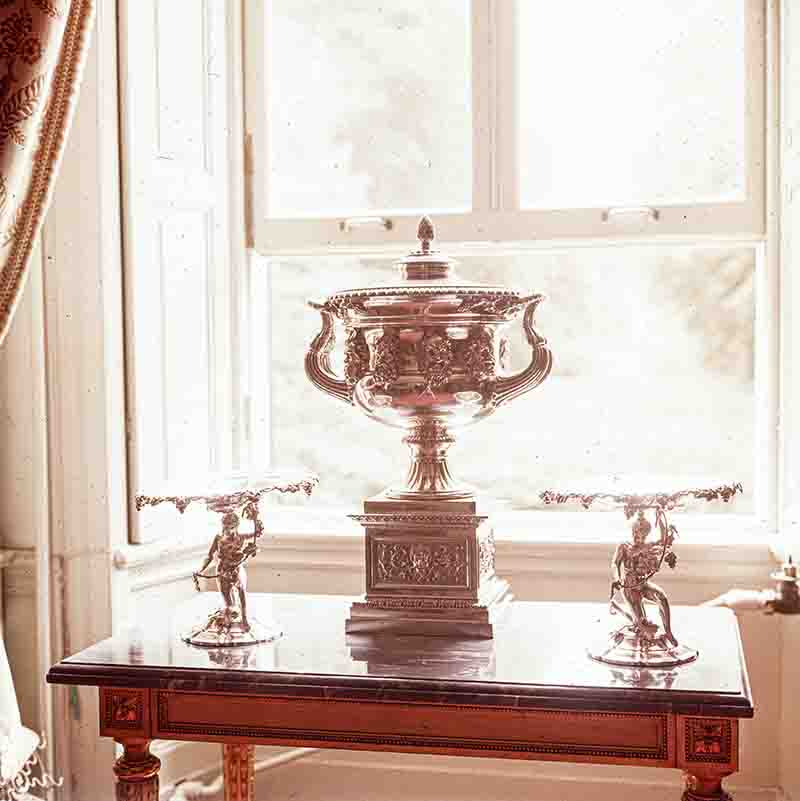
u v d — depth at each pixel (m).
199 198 3.05
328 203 3.29
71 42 2.18
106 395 2.74
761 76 2.96
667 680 1.89
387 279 3.49
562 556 2.98
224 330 3.15
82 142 2.71
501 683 1.89
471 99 3.10
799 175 2.77
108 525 2.75
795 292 2.82
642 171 3.09
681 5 3.06
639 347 3.35
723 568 2.91
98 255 2.72
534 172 3.12
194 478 2.30
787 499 2.88
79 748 2.75
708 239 3.01
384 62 3.24
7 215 2.08
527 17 3.12
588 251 3.24
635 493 1.94
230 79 3.20
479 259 3.43
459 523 2.17
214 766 3.11
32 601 2.75
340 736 1.97
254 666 2.01
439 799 3.09
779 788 2.89
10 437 2.75
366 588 2.23
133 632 2.29
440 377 2.12
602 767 3.01
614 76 3.09
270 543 3.15
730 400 3.31
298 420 3.51
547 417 3.38
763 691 2.90
